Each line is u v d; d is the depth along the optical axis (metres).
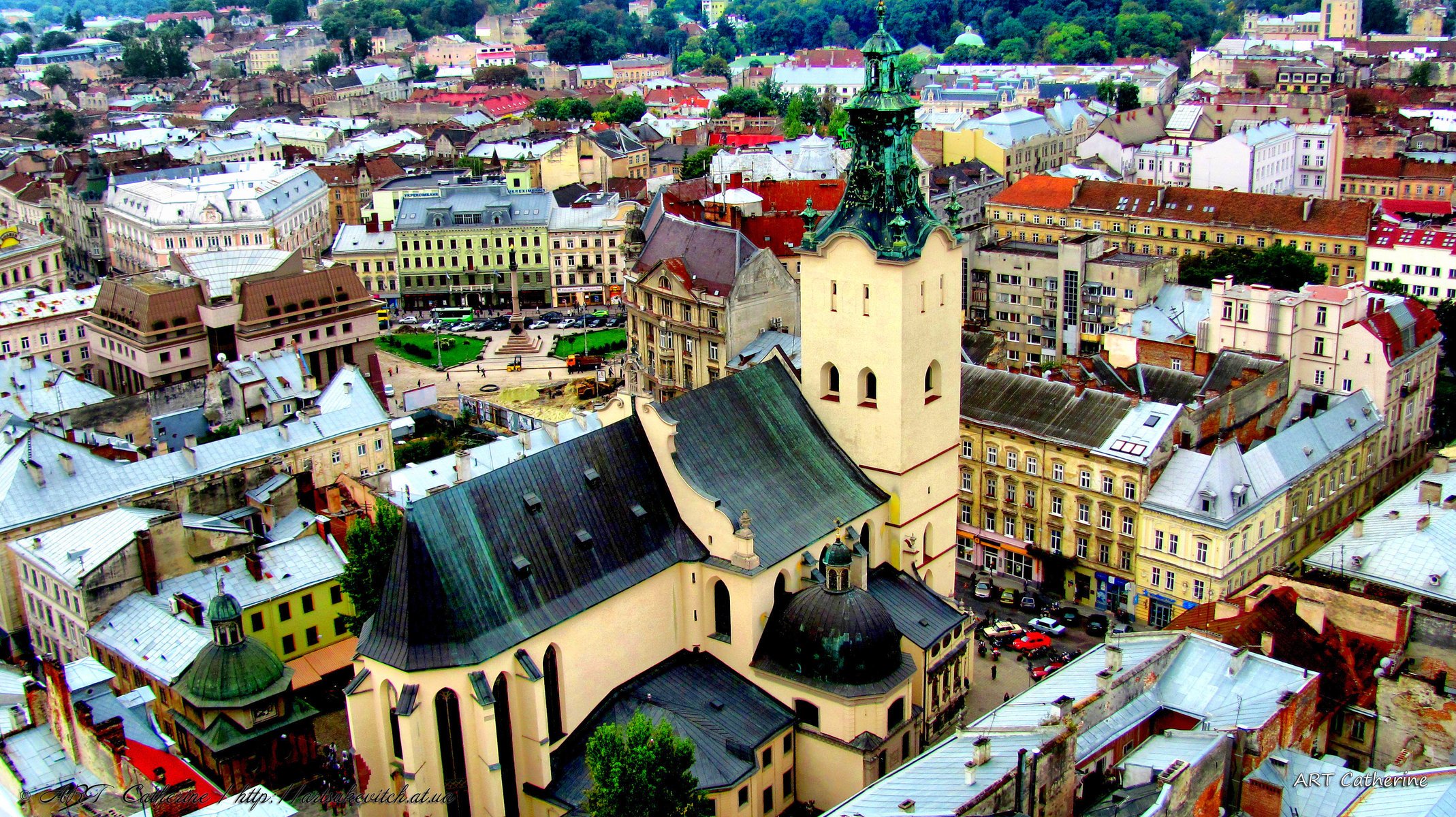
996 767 83.56
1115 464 143.62
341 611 135.50
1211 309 190.62
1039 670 133.12
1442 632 103.25
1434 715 94.75
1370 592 116.44
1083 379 164.12
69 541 133.88
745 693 108.56
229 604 106.50
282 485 147.38
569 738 103.06
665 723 91.75
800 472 118.31
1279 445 148.62
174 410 182.00
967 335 180.88
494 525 100.31
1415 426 175.75
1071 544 150.62
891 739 107.06
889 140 113.44
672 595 110.31
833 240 115.75
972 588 155.25
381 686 96.44
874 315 115.50
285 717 108.69
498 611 97.56
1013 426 153.00
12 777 95.19
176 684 113.06
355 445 168.00
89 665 102.06
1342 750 103.06
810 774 107.88
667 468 111.06
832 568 105.19
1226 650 97.12
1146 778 82.62
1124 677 91.56
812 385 122.81
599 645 104.44
